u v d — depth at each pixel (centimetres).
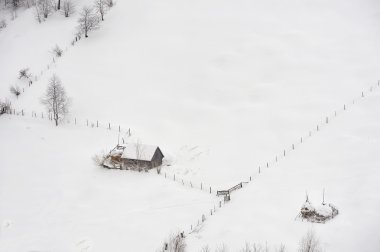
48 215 5862
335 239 4491
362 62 8875
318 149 6744
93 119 8506
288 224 4931
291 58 9281
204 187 6688
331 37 9694
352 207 4981
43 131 8069
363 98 7862
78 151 7500
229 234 4981
